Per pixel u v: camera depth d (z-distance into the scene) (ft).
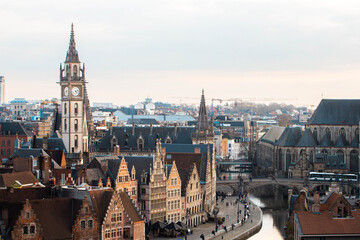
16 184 636.89
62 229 571.28
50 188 611.06
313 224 634.84
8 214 572.10
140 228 626.23
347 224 635.25
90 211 582.35
